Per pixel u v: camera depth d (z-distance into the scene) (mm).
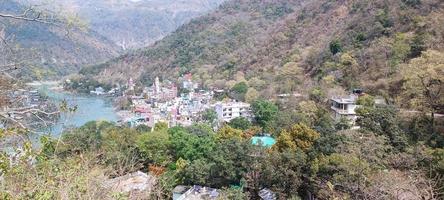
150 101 87062
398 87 39062
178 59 120000
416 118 31203
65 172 7266
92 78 119125
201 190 27188
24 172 6656
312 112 42281
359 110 32781
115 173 11469
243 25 124812
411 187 15117
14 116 7031
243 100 67625
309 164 24422
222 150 28047
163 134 37094
